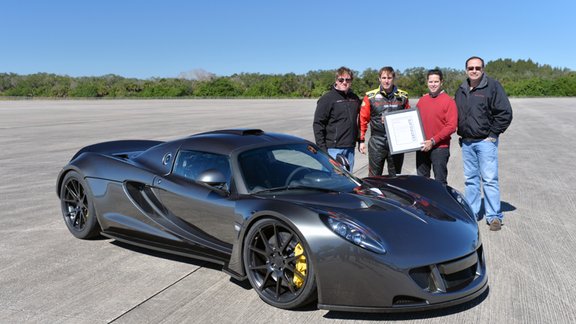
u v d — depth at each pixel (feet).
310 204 11.81
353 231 10.71
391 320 10.94
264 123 70.59
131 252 15.64
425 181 15.08
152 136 52.29
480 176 18.95
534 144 44.60
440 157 18.85
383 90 19.94
